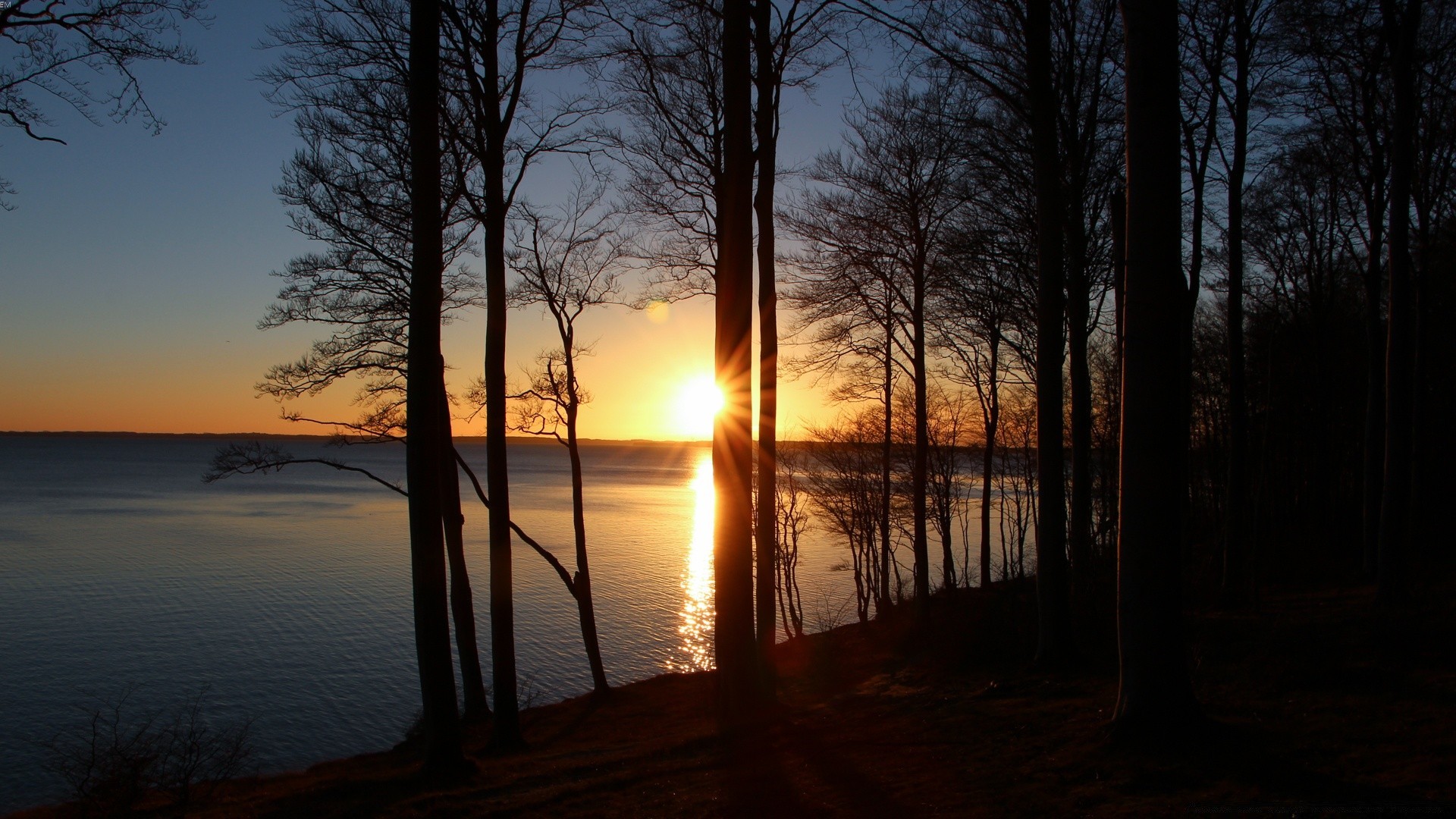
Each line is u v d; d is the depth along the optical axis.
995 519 61.69
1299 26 14.17
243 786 11.98
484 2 13.20
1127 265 6.82
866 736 8.64
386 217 15.24
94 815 10.16
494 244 13.09
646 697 17.88
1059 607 10.90
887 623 23.11
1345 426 29.19
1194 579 16.75
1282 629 11.04
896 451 30.73
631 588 37.06
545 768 9.55
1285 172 20.83
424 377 9.45
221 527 58.66
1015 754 6.99
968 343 25.42
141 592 34.97
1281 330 29.52
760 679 11.17
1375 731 6.30
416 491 9.56
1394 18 12.75
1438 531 23.28
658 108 14.13
